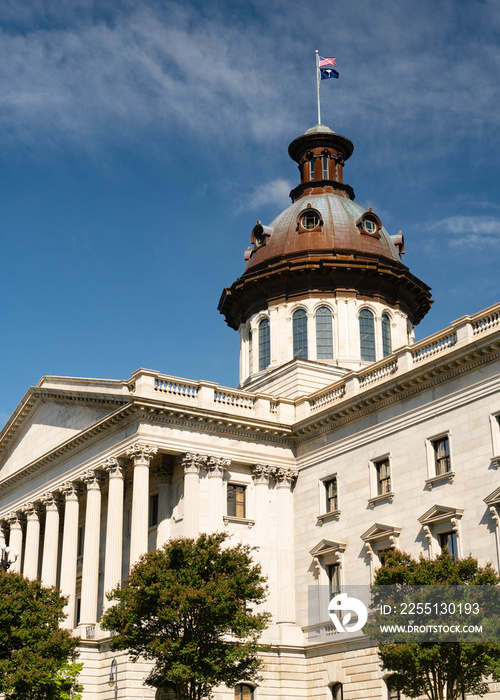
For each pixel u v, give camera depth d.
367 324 63.59
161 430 49.56
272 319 64.19
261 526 51.31
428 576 33.91
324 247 64.56
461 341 44.03
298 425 53.09
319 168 71.06
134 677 44.50
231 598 37.59
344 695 46.25
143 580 37.97
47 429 60.09
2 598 39.88
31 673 37.38
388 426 47.44
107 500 56.31
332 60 76.44
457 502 42.25
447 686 33.41
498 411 41.28
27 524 59.41
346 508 49.06
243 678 39.19
